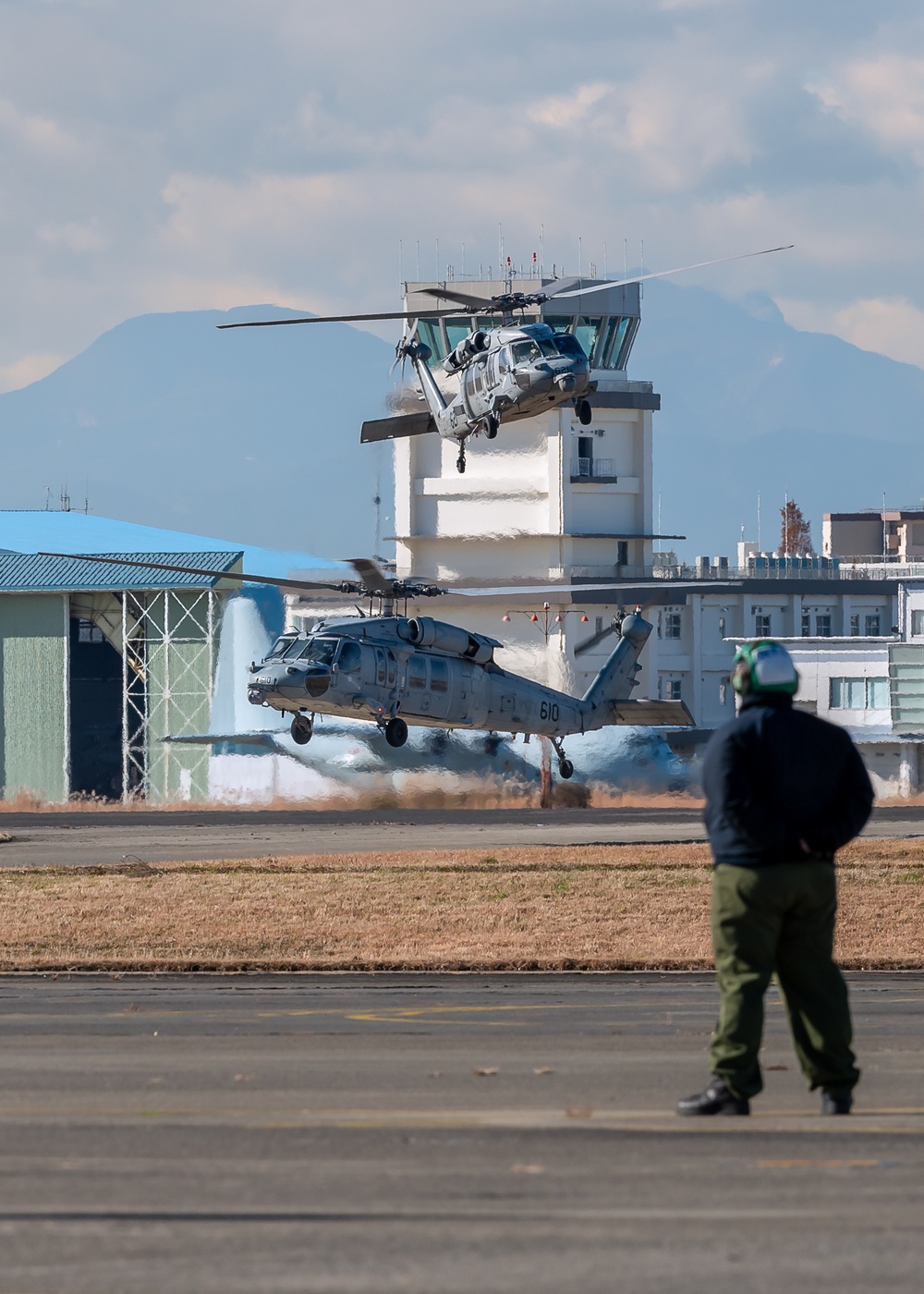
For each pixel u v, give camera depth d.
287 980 64.31
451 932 78.00
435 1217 25.89
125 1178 28.58
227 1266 23.39
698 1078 39.94
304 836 137.88
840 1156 30.16
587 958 68.62
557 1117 34.47
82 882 96.06
